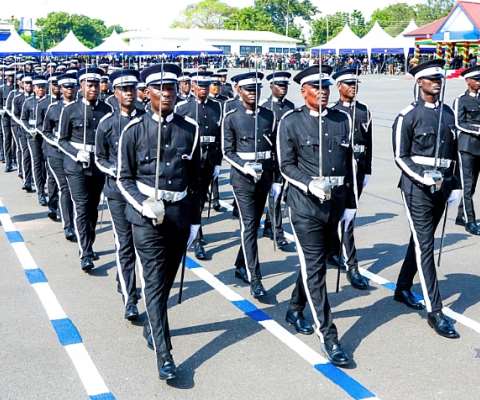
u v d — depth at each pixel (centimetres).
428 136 535
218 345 503
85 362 474
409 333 524
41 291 617
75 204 673
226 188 1134
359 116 675
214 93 1025
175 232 462
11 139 1276
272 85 799
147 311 457
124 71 589
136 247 462
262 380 448
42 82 982
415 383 444
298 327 526
